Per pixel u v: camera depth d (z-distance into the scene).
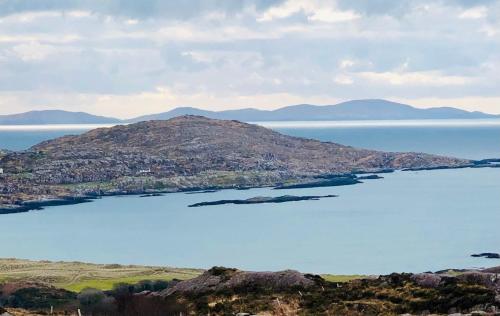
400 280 104.12
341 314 93.88
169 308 105.69
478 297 91.62
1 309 101.69
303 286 107.12
